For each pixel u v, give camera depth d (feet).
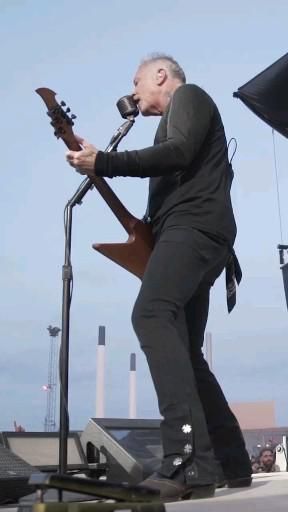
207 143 5.67
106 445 6.57
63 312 6.26
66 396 5.99
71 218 6.56
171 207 5.51
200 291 5.86
